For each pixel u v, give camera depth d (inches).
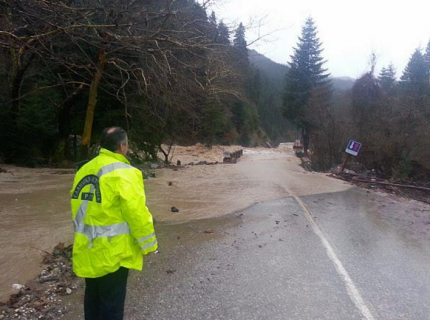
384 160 713.0
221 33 509.0
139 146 768.3
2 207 304.0
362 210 368.5
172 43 468.4
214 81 604.7
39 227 253.8
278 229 284.2
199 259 216.1
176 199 373.4
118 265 116.7
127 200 115.0
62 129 706.8
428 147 638.5
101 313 120.7
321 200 403.5
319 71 2341.3
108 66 632.4
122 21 442.6
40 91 696.4
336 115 949.2
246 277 193.0
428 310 166.4
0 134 632.4
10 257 200.8
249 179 526.6
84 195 119.0
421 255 241.3
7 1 353.4
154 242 119.8
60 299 163.0
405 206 404.5
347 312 160.9
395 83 1550.2
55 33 425.7
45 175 487.5
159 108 696.4
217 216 313.3
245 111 3159.5
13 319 144.9
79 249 117.4
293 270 204.4
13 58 605.6
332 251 238.1
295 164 997.2
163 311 156.7
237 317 154.3
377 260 227.0
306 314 158.2
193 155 1566.2
